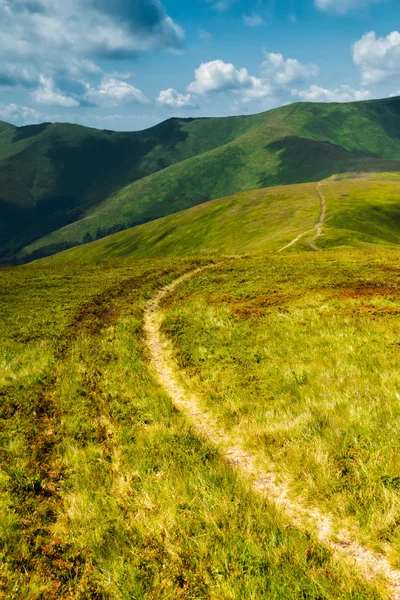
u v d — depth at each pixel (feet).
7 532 23.62
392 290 84.64
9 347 66.08
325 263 135.23
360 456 27.20
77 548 22.75
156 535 22.86
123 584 19.80
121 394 45.39
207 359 54.60
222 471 27.94
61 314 87.92
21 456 33.04
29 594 19.40
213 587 19.02
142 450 32.58
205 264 157.58
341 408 34.27
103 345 64.34
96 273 151.02
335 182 648.38
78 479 29.37
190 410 40.91
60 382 49.42
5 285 130.82
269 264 142.51
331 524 22.77
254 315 73.20
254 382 44.50
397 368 41.19
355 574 19.04
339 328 58.80
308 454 28.43
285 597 18.10
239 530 22.36
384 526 21.39
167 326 73.72
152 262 175.83
